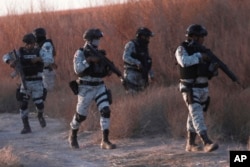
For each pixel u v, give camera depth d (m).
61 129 22.58
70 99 25.67
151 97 21.83
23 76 22.27
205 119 19.03
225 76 24.23
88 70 18.08
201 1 30.75
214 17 29.73
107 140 18.55
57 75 33.03
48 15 36.75
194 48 16.31
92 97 18.28
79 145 19.33
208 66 16.42
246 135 18.47
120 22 31.66
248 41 27.12
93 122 21.34
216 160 16.02
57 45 34.31
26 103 22.48
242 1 30.27
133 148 18.48
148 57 23.67
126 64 23.64
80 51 18.03
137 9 31.62
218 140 18.52
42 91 22.84
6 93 29.55
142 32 23.50
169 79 28.73
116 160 16.86
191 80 16.52
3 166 15.62
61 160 17.19
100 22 32.50
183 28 29.88
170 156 16.78
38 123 24.75
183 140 19.17
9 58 22.44
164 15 30.52
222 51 27.20
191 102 16.48
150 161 16.42
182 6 30.88
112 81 29.67
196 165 15.62
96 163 16.69
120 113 20.33
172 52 29.28
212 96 21.00
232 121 19.17
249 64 26.02
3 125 24.83
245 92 21.75
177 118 19.91
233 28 28.72
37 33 24.66
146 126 20.38
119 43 31.00
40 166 16.38
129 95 23.36
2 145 20.23
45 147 19.42
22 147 19.58
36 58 22.17
